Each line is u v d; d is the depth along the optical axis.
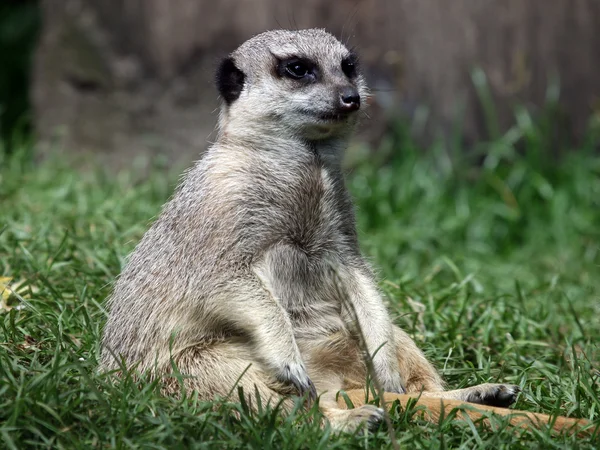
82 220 12.87
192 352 8.37
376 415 7.57
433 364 9.75
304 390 8.17
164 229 8.91
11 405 7.12
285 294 8.77
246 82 9.20
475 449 7.25
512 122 17.47
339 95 8.87
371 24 17.30
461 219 16.22
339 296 8.45
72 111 17.88
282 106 8.92
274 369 8.17
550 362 10.27
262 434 7.17
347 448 7.13
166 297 8.53
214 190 8.57
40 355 8.51
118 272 11.11
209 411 7.41
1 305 9.66
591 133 17.39
